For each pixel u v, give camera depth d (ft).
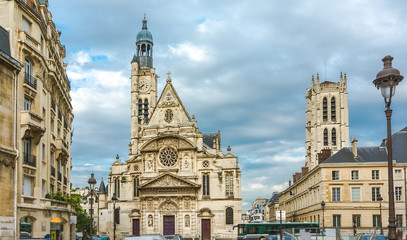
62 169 171.12
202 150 290.97
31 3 136.98
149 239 129.18
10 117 113.91
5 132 111.34
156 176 286.25
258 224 220.02
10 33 120.88
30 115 122.11
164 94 306.35
